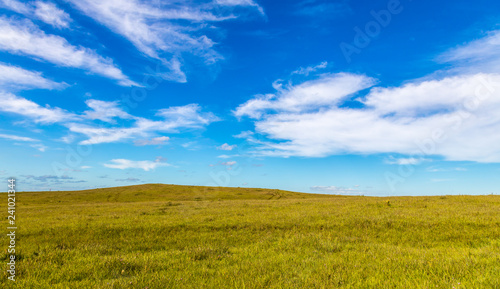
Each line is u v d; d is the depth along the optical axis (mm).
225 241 11500
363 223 13969
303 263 7633
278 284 5938
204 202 32438
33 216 19234
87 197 52531
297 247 9719
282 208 21875
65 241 11156
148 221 15406
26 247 10156
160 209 22766
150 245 10898
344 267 7086
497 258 7027
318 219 15375
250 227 13828
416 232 12289
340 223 14055
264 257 8750
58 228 13266
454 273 6082
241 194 57719
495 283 5195
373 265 7121
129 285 5926
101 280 6445
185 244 11086
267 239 11562
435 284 5477
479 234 11320
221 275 6789
